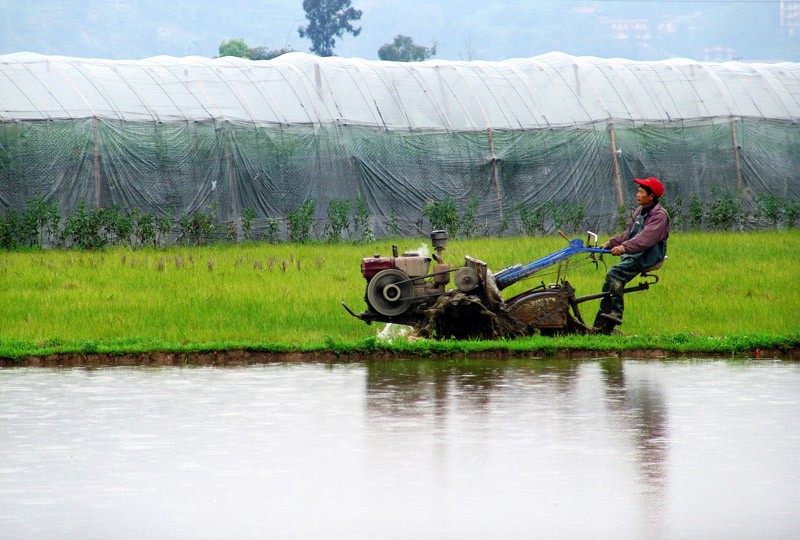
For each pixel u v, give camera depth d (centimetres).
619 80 10919
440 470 2362
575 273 5834
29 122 8800
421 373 3538
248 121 9531
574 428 2738
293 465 2403
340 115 9956
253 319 4347
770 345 3944
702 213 10450
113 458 2469
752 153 10762
